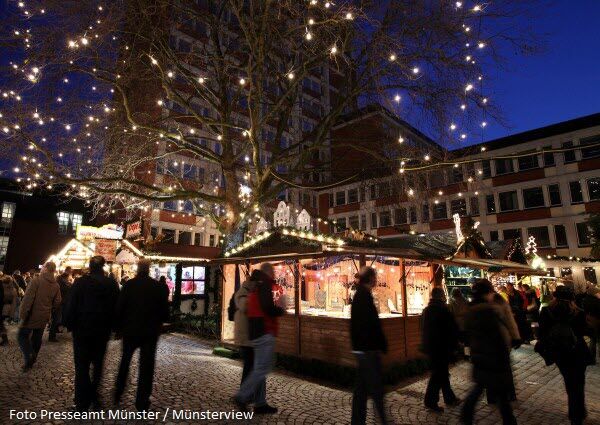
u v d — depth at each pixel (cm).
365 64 1166
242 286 553
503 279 1479
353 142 1366
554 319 519
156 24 1148
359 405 445
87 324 486
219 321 1080
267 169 1241
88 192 1473
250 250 938
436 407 554
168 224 2933
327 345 752
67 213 2892
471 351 439
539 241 2841
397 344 778
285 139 3500
